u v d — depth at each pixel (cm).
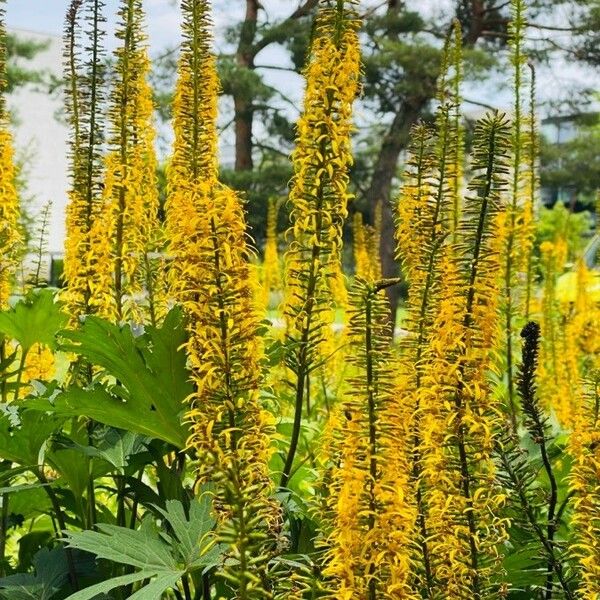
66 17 412
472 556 228
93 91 401
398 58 1912
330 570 193
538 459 365
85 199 399
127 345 319
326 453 225
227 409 248
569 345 603
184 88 355
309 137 327
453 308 228
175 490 335
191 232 252
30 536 391
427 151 332
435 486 229
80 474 353
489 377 269
